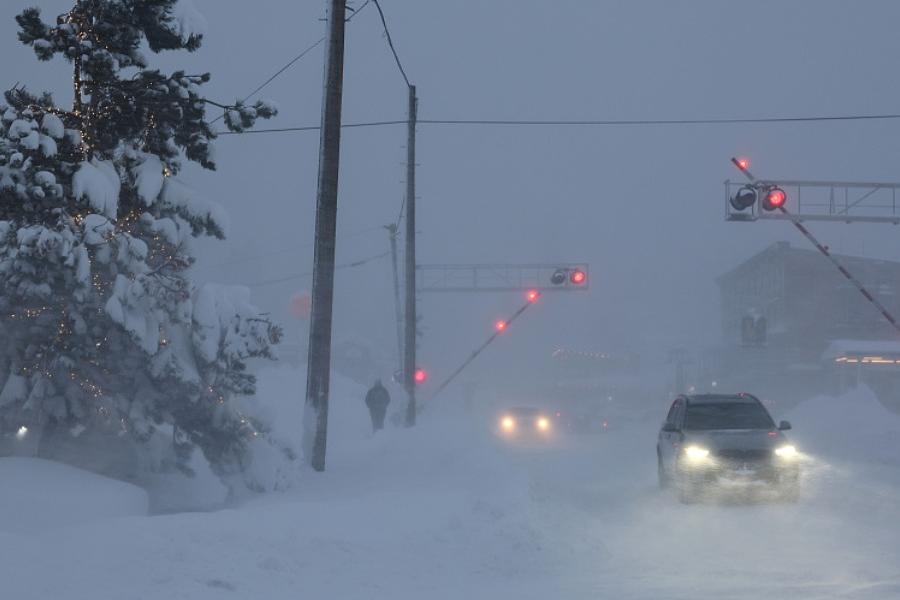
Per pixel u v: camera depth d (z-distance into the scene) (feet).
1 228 119.65
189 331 129.59
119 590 76.43
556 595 85.40
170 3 139.03
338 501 127.95
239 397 137.69
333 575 89.20
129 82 136.87
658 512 147.13
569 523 124.98
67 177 128.88
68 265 118.73
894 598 83.87
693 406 169.58
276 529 97.04
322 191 159.63
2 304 119.65
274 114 144.77
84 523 94.84
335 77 159.63
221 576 82.07
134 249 123.85
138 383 126.93
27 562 79.41
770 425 166.61
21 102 132.46
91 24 136.15
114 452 131.13
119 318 119.55
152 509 125.08
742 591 87.35
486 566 96.89
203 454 138.41
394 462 182.60
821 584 90.94
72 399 124.26
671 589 88.38
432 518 113.19
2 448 125.39
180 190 137.08
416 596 84.12
